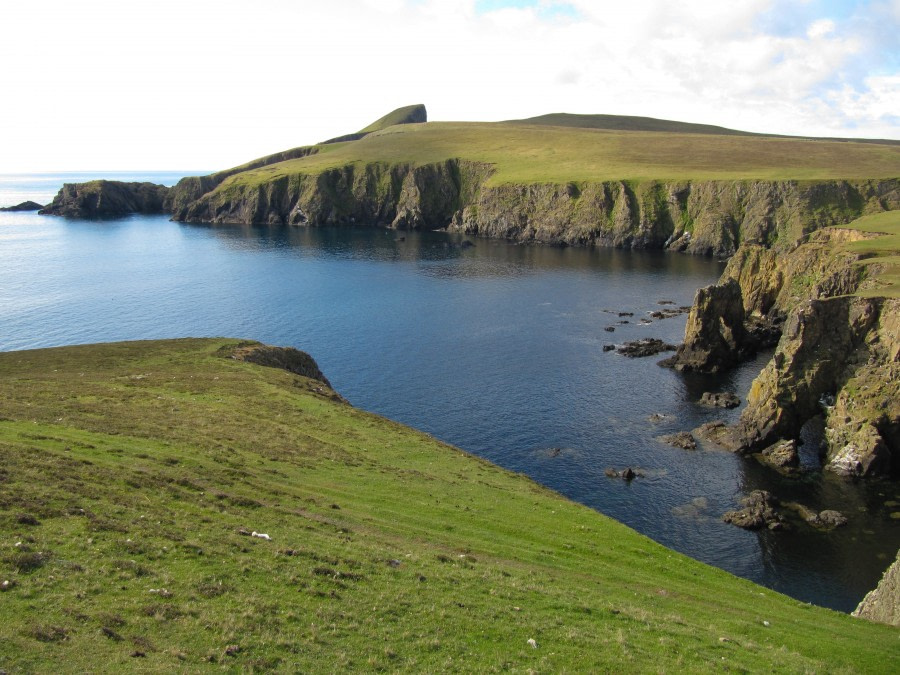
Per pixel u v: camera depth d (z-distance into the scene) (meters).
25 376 65.44
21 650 18.12
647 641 27.88
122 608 21.91
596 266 199.00
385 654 22.64
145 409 53.88
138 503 31.64
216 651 20.50
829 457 75.00
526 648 25.00
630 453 77.12
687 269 192.25
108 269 191.62
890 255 107.00
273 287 167.75
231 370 73.94
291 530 33.16
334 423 59.78
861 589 52.53
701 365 105.94
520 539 40.59
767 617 36.06
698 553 57.50
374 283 173.75
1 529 25.36
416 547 35.38
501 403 92.12
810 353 79.00
